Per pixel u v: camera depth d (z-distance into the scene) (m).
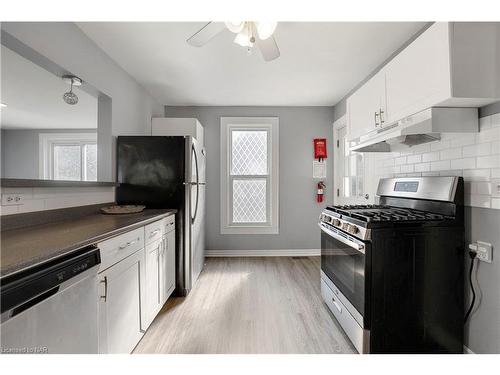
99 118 2.37
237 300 2.33
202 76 2.78
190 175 2.46
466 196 1.55
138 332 1.61
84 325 1.01
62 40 1.75
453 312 1.52
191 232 2.50
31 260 0.81
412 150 2.05
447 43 1.25
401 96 1.61
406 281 1.49
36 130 5.19
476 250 1.48
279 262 3.48
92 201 2.09
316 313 2.10
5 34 1.38
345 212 1.83
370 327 1.47
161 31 1.96
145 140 2.45
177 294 2.41
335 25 1.88
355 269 1.59
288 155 3.83
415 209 1.90
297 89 3.17
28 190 1.51
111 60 2.36
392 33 1.99
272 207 3.81
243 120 3.80
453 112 1.42
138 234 1.62
